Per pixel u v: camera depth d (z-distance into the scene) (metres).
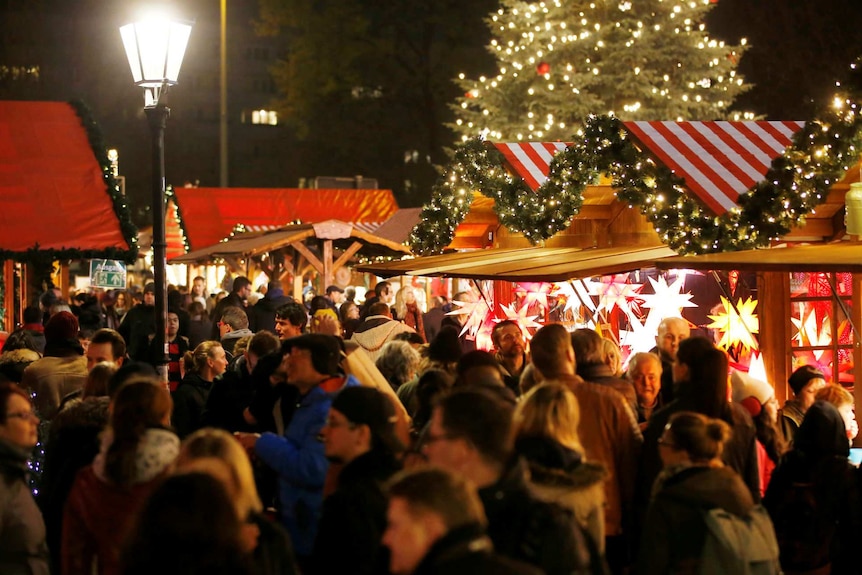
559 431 4.66
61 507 5.46
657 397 7.38
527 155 12.32
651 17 28.16
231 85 86.06
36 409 8.05
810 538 6.13
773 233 8.96
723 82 28.36
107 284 14.59
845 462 6.23
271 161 80.25
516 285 12.70
